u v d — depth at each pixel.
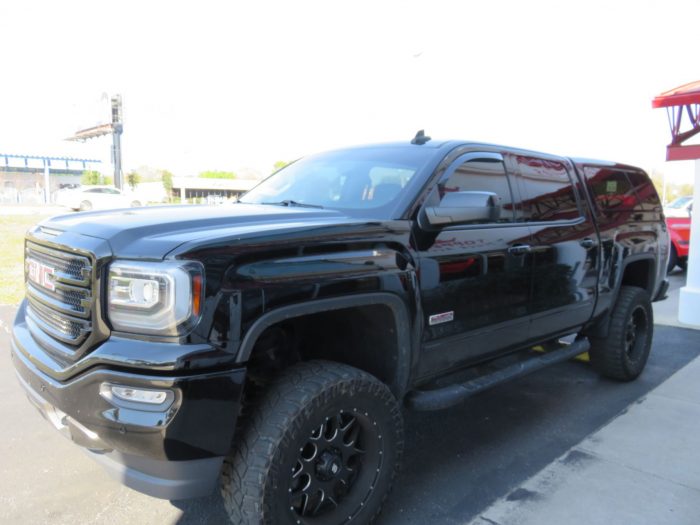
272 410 2.39
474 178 3.57
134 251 2.23
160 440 2.11
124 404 2.14
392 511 3.01
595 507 3.04
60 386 2.32
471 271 3.30
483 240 3.41
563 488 3.25
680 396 4.73
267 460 2.31
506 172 3.83
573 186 4.50
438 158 3.38
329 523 2.58
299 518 2.47
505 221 3.71
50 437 3.79
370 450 2.75
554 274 4.01
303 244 2.50
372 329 2.93
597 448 3.76
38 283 2.79
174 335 2.13
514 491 3.22
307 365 2.64
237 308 2.24
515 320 3.68
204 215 2.77
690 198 13.59
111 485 3.23
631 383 5.11
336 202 3.39
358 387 2.59
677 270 13.20
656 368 5.55
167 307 2.13
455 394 3.26
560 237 4.10
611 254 4.71
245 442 2.37
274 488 2.33
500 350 3.66
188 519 2.93
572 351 4.41
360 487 2.72
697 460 3.58
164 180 67.56
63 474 3.33
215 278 2.20
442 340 3.16
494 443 3.87
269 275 2.35
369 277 2.69
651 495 3.17
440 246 3.13
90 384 2.20
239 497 2.34
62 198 28.70
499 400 4.68
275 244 2.40
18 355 2.73
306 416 2.41
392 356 2.92
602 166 4.96
